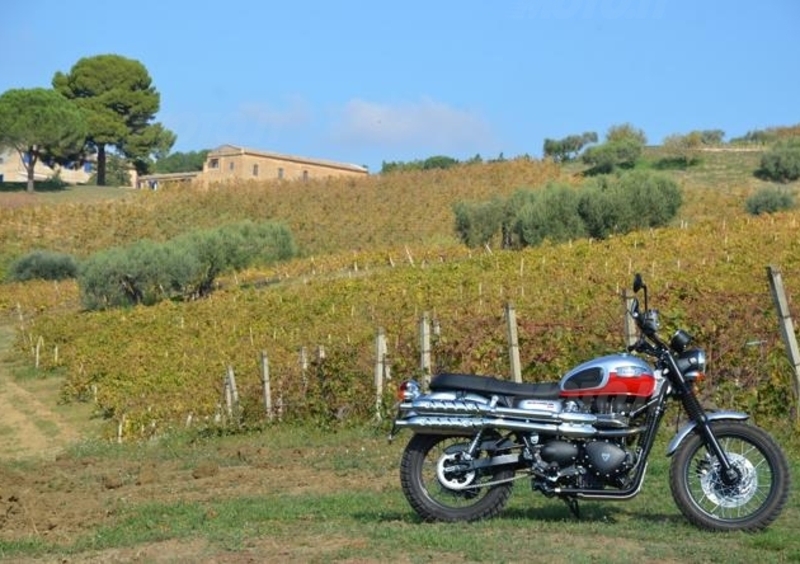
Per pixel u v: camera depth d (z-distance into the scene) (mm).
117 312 41562
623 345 14523
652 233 37375
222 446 17234
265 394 19547
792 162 70062
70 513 10469
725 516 7836
